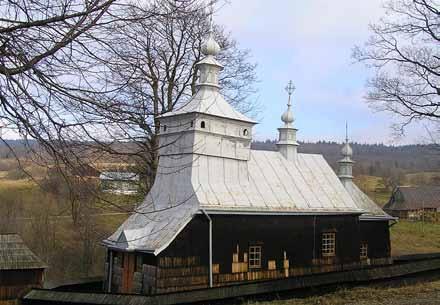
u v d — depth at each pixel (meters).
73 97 6.66
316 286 20.80
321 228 25.44
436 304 16.14
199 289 17.86
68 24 6.76
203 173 22.12
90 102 6.76
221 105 23.77
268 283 19.64
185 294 17.47
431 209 82.56
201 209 20.59
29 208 36.25
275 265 23.08
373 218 29.75
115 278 22.23
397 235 57.19
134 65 7.38
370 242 29.78
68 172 6.87
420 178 106.62
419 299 17.19
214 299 18.00
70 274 33.50
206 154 22.22
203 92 23.77
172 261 19.77
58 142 6.66
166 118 22.64
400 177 108.44
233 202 22.03
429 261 25.89
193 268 20.27
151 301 16.58
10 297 22.39
